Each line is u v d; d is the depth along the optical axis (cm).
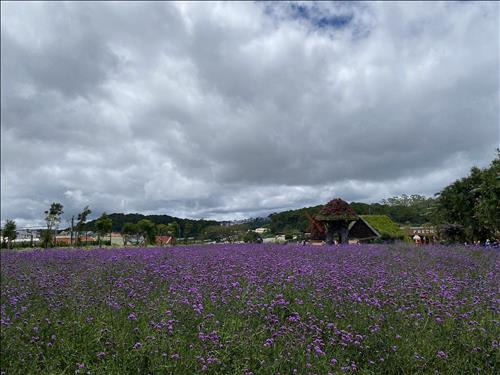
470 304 656
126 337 541
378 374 457
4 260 1505
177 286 776
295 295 720
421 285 778
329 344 513
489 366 459
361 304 653
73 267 1207
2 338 569
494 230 2170
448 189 2608
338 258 1292
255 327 577
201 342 507
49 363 496
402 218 7131
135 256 1399
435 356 480
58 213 3725
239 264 1040
